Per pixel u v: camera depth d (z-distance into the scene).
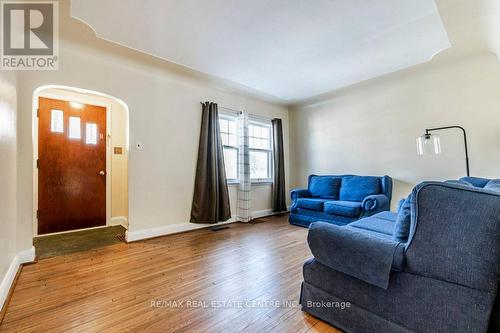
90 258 2.51
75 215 3.59
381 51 2.83
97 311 1.57
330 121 4.70
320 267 1.49
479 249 0.97
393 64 3.19
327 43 2.63
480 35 2.48
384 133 3.93
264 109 4.95
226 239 3.21
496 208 0.96
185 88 3.73
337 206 3.49
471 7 2.01
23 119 2.41
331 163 4.68
